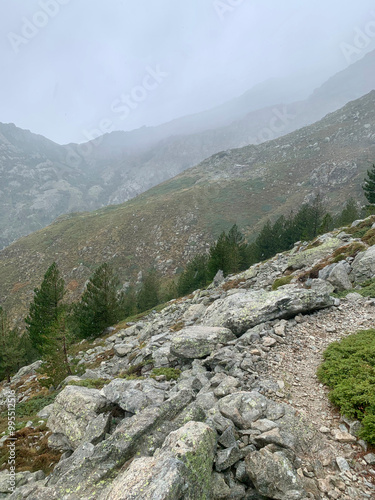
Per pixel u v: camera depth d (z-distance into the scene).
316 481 5.41
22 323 98.00
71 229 160.62
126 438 6.74
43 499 5.79
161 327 27.81
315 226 66.50
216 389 8.55
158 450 6.03
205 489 5.14
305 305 13.91
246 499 5.27
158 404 8.03
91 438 8.08
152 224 154.25
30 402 19.47
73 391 10.56
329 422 6.97
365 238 26.23
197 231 143.00
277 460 5.45
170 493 4.46
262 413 7.05
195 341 13.11
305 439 6.32
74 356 30.17
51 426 10.00
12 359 33.56
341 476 5.48
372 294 15.51
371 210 50.00
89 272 125.56
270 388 8.41
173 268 124.12
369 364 8.45
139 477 5.07
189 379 10.31
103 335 36.44
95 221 168.25
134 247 140.00
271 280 28.39
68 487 5.95
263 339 11.84
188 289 63.00
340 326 12.77
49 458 9.72
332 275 19.42
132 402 8.92
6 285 119.44
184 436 5.86
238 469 5.68
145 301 65.81
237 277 36.50
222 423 6.71
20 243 151.12
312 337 11.93
